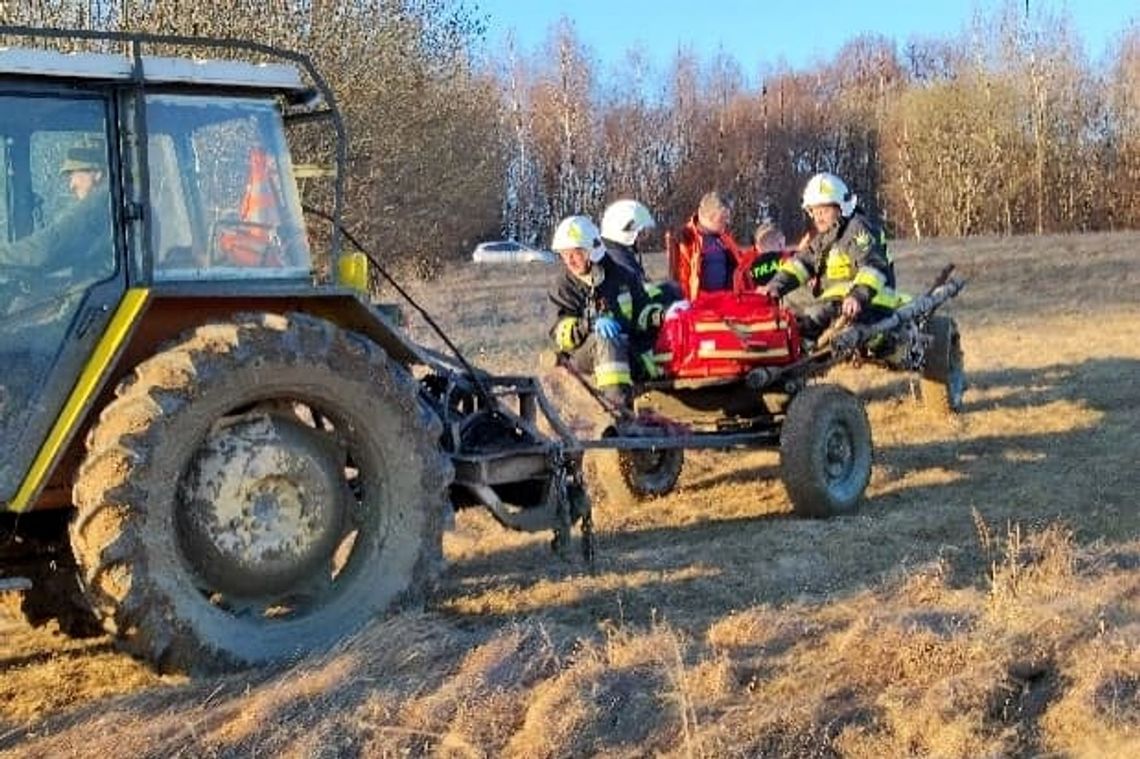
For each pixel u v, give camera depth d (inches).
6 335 189.0
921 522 290.7
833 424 305.4
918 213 1936.5
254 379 195.8
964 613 206.2
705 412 329.7
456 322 773.3
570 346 313.3
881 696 175.2
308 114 225.0
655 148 2135.8
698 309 318.3
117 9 582.6
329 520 208.8
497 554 273.3
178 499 195.3
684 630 213.5
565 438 252.7
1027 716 173.0
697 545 278.4
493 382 257.1
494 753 164.6
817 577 250.1
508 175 1937.7
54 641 223.0
